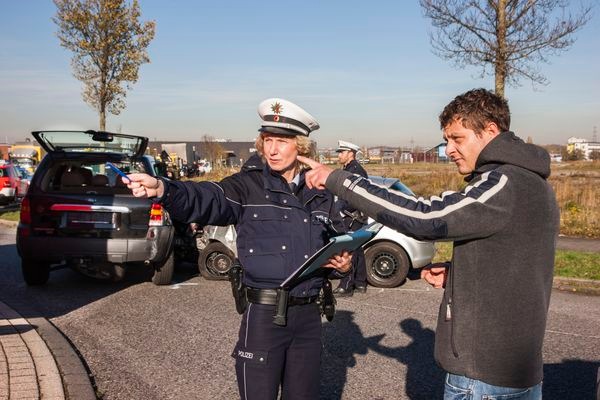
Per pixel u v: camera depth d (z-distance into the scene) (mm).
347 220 2996
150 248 7684
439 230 2143
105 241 7551
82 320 6418
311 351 2893
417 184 22812
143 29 18938
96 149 8266
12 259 10555
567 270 9219
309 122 2936
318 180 2369
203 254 8734
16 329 5781
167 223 7859
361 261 7855
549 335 6184
